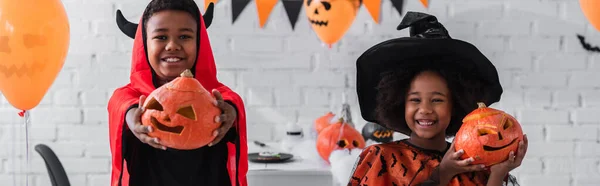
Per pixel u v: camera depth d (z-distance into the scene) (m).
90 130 2.70
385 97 1.43
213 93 1.18
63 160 2.71
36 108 2.69
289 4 2.69
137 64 1.38
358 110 2.73
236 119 1.29
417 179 1.35
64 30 1.65
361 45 2.71
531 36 2.69
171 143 1.13
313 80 2.72
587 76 2.70
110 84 2.69
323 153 2.16
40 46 1.57
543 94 2.71
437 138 1.40
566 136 2.72
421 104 1.35
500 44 2.69
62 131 2.70
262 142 2.72
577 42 2.69
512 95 2.71
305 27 2.70
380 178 1.37
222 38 2.69
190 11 1.36
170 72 1.33
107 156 2.72
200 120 1.12
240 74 2.71
